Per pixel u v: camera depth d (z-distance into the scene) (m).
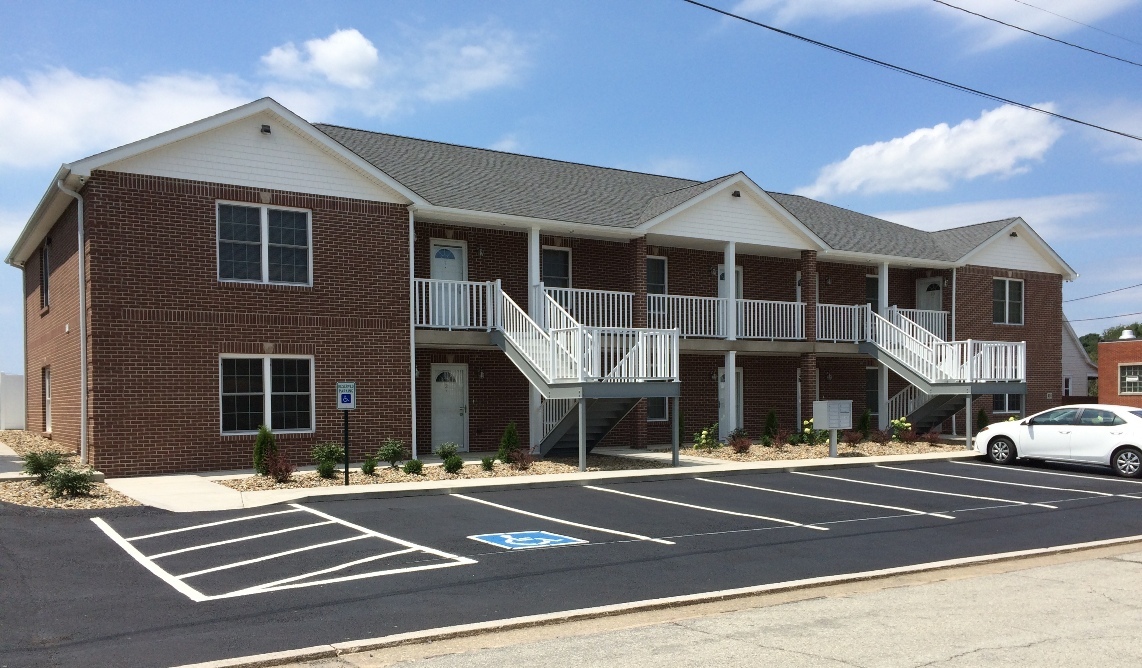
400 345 18.48
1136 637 6.94
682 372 24.58
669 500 14.34
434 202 18.98
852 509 13.76
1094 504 14.73
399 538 10.70
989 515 13.45
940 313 27.95
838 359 27.66
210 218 16.53
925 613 7.72
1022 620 7.48
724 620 7.46
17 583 8.36
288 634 6.84
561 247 22.12
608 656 6.38
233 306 16.70
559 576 8.95
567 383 17.50
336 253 17.81
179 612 7.43
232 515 12.05
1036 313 30.80
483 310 20.78
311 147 17.58
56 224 19.56
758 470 18.20
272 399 17.22
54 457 14.53
